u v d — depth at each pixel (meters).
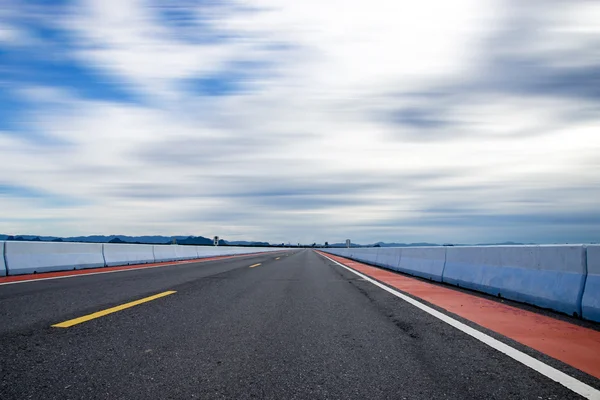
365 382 3.24
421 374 3.43
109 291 8.42
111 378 3.28
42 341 4.34
